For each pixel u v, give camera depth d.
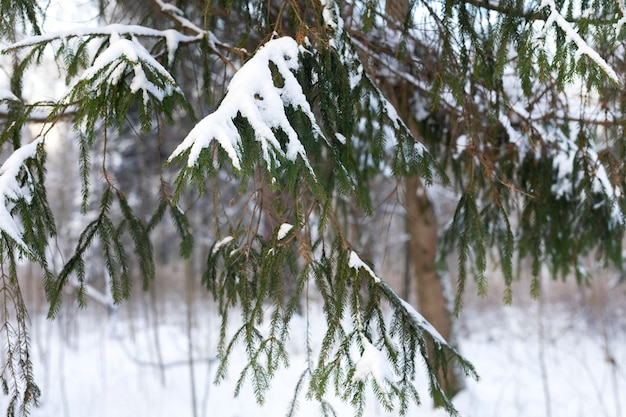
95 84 1.52
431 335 1.79
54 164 9.66
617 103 2.36
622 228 2.66
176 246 11.23
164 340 9.45
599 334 8.57
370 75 2.29
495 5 1.97
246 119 1.40
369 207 2.00
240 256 1.89
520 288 10.98
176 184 1.25
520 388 6.58
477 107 2.61
